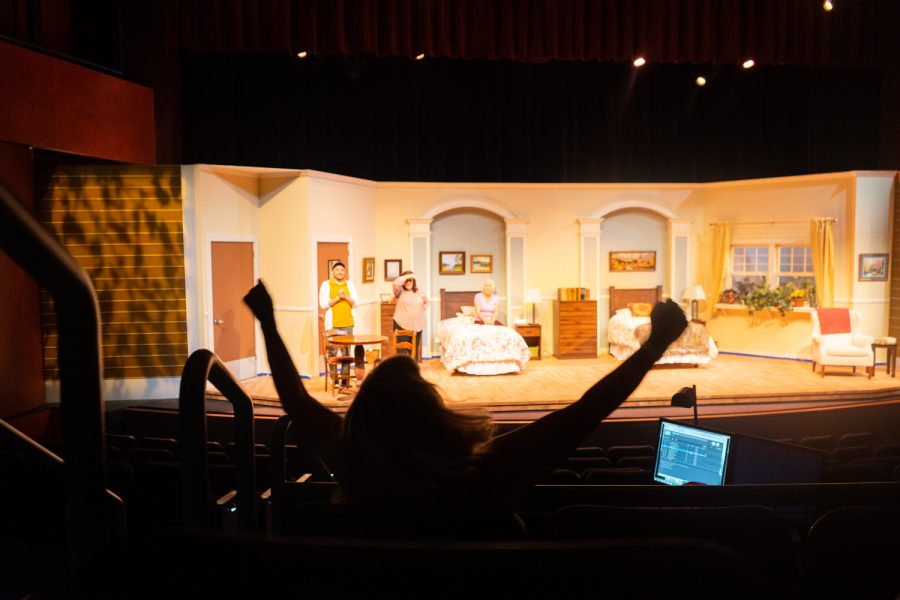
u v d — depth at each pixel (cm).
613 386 94
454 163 1363
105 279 996
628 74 1385
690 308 1345
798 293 1241
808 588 162
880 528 158
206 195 1014
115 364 1004
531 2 1149
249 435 176
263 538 58
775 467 400
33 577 282
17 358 929
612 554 58
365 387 88
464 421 88
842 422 862
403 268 1305
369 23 1108
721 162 1416
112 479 408
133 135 1041
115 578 56
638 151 1401
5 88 830
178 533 58
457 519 85
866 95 1361
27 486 338
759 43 1205
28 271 73
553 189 1330
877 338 1140
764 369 1172
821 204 1224
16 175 930
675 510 161
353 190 1213
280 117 1285
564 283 1343
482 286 1351
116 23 1059
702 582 59
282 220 1111
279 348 123
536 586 58
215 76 1242
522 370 1183
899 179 1190
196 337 1012
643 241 1379
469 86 1357
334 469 102
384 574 57
